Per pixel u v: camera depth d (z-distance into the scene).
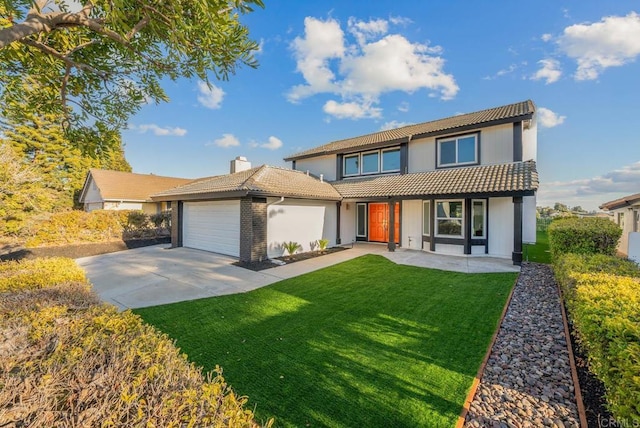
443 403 3.22
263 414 3.08
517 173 11.08
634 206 14.65
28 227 13.75
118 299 7.02
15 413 1.66
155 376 2.02
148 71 5.33
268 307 6.45
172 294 7.43
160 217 19.61
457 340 4.76
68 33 4.60
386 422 2.96
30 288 4.59
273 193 11.48
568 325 5.19
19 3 3.42
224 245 13.23
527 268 10.05
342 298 7.06
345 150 17.78
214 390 1.94
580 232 8.16
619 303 3.23
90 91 5.46
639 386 2.04
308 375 3.81
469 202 12.55
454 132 13.80
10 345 2.42
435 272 9.64
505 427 2.85
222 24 3.37
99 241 16.31
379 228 17.12
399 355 4.31
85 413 1.67
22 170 13.42
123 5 2.96
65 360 2.16
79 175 28.31
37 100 5.20
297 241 13.55
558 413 3.01
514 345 4.56
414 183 13.48
